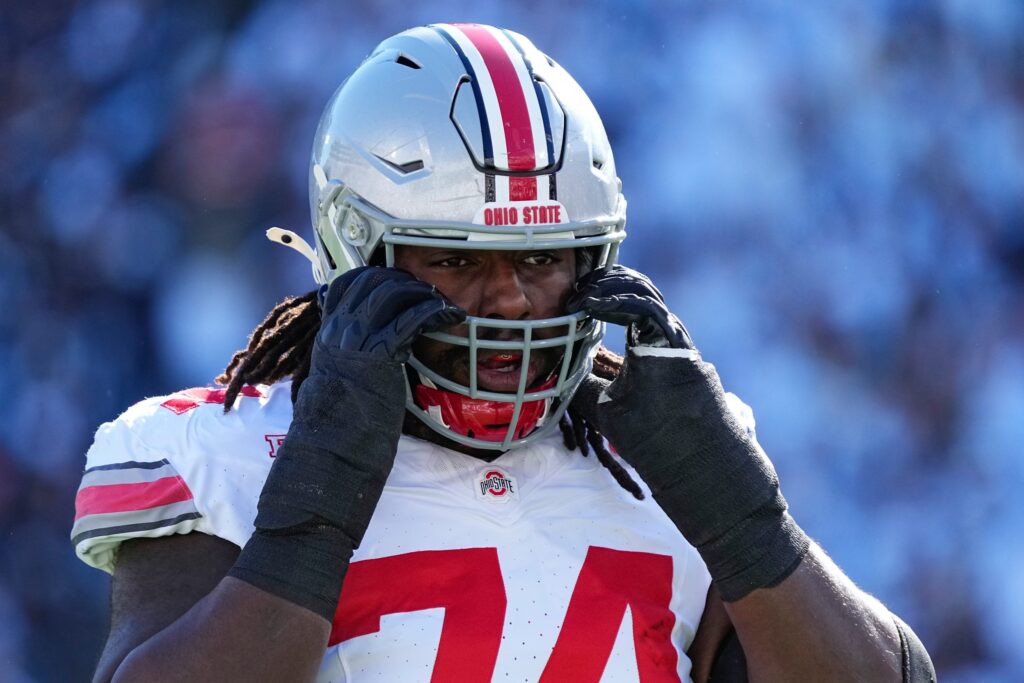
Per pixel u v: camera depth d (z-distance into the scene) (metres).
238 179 21.30
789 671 6.42
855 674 6.45
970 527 19.64
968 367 20.30
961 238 20.72
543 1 21.25
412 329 6.13
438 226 6.44
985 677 19.17
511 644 6.39
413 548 6.52
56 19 21.66
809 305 20.44
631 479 6.98
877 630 6.61
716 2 21.08
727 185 20.75
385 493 6.62
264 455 6.70
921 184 20.80
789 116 20.91
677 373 6.46
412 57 6.81
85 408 20.77
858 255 20.59
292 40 21.41
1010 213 20.84
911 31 20.97
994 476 19.88
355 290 6.33
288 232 7.31
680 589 6.91
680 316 20.45
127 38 21.59
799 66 20.97
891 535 19.61
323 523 6.04
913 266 20.58
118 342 21.09
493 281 6.50
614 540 6.81
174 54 21.58
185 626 5.99
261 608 5.93
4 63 21.55
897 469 19.88
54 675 19.67
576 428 7.05
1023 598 19.31
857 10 20.92
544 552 6.65
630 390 6.51
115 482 6.61
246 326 21.05
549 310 6.59
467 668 6.32
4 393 20.62
